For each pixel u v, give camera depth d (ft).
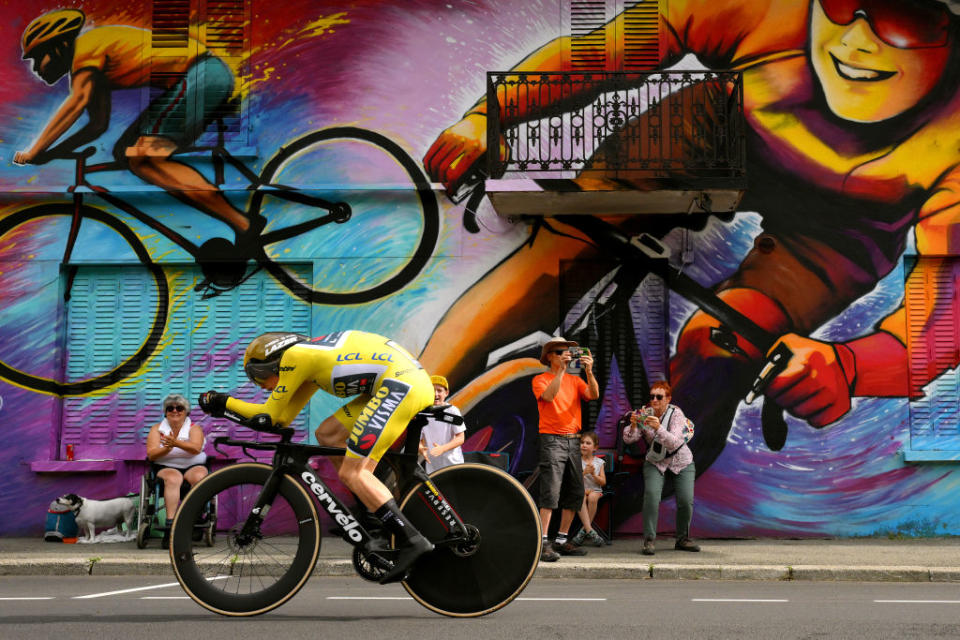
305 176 36.09
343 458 17.42
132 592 22.47
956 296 34.83
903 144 34.78
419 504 17.24
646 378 34.99
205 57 36.86
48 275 36.22
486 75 34.96
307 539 17.06
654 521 29.73
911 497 33.76
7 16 37.29
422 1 36.55
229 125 36.52
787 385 34.17
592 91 35.58
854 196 34.71
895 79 35.01
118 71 36.94
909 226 34.55
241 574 17.17
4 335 35.94
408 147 35.96
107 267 36.78
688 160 32.76
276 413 16.87
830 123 34.96
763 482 33.91
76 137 36.68
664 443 29.81
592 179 31.91
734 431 34.12
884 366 34.17
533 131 33.68
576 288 35.35
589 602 20.42
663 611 18.86
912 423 34.30
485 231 35.45
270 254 35.96
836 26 35.27
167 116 36.70
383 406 16.63
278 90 36.52
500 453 31.71
